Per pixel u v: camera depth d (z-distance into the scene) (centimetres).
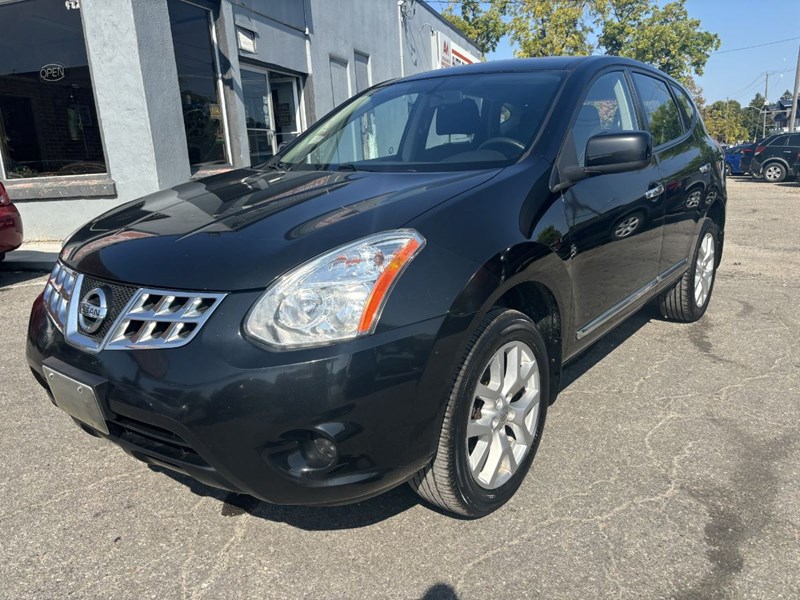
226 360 177
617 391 343
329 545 221
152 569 211
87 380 194
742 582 198
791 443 283
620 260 305
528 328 232
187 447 189
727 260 702
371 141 322
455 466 208
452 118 304
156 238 214
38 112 793
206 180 307
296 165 322
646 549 214
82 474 270
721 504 238
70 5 739
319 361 175
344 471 184
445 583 201
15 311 520
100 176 784
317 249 188
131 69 726
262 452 179
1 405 338
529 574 204
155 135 747
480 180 238
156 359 184
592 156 269
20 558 217
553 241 241
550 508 238
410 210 208
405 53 1522
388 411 183
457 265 200
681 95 446
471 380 207
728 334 436
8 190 804
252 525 233
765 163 2119
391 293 185
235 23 871
